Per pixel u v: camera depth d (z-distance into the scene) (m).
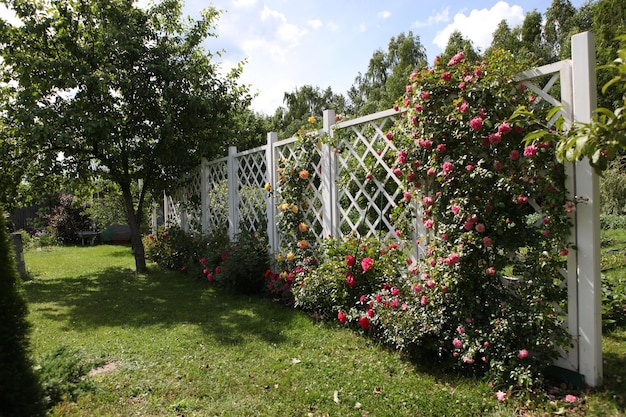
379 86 21.98
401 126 3.25
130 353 3.24
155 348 3.33
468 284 2.71
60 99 5.98
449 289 2.72
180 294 5.33
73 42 5.80
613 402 2.16
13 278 1.88
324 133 4.16
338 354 3.08
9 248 1.88
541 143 2.33
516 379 2.35
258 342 3.39
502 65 2.59
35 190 6.89
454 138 2.79
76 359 2.46
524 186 2.45
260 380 2.69
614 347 2.91
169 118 6.04
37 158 6.25
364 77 23.62
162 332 3.75
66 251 10.95
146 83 6.25
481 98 2.65
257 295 5.07
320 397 2.43
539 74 2.47
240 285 5.14
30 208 14.86
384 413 2.22
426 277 2.91
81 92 5.96
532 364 2.40
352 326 3.57
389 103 15.06
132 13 6.31
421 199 3.11
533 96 2.57
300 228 4.44
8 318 1.80
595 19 13.75
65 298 5.25
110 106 6.24
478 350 2.54
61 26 5.82
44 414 1.90
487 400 2.31
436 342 2.77
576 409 2.14
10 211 6.82
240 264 4.98
